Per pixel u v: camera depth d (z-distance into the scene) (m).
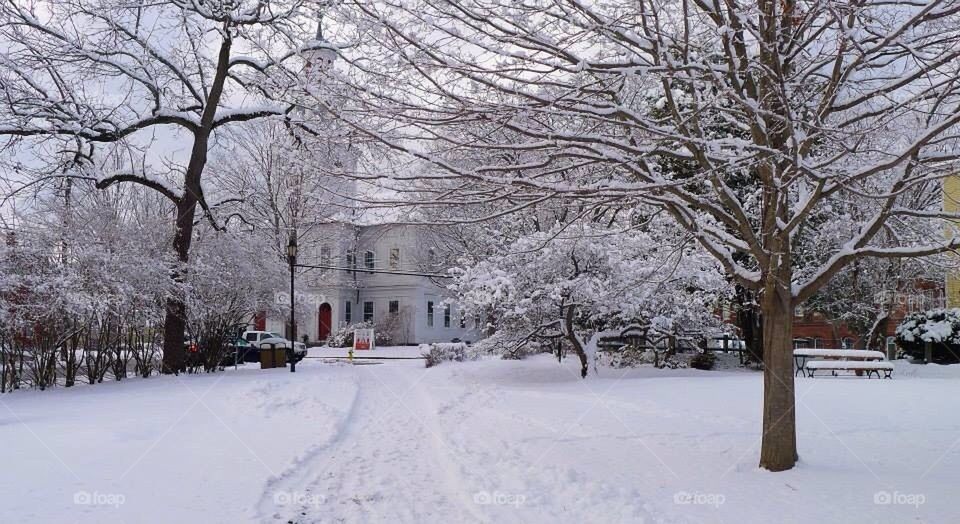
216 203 26.78
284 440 10.70
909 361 26.03
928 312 25.86
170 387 17.98
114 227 19.83
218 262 23.16
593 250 18.58
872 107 8.87
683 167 14.13
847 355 21.22
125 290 17.84
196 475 8.14
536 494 7.47
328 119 7.46
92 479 7.85
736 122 9.03
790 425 8.27
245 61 22.64
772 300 8.30
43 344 17.53
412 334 52.16
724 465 8.54
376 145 7.66
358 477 8.59
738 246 8.45
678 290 20.91
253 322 29.64
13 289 16.12
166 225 22.69
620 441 10.24
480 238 24.83
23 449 9.51
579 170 9.34
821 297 26.52
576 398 15.44
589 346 21.12
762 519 6.32
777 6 7.62
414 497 7.65
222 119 23.39
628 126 7.41
